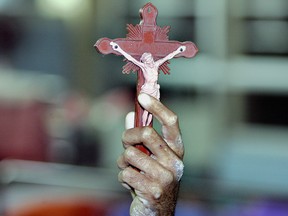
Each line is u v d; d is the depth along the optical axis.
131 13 8.76
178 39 8.94
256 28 8.96
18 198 6.84
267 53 8.98
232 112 8.96
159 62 3.47
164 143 3.38
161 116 3.40
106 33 8.77
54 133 8.24
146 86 3.45
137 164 3.38
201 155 8.64
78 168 7.99
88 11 8.78
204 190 6.97
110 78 8.73
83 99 8.66
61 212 6.61
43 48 8.82
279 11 8.95
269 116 8.94
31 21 8.84
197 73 8.95
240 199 6.85
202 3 8.90
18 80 8.70
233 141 8.80
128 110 8.60
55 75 8.78
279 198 7.09
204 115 8.93
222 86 8.96
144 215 3.40
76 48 8.80
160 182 3.38
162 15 8.88
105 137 8.39
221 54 8.95
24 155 8.02
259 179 8.10
